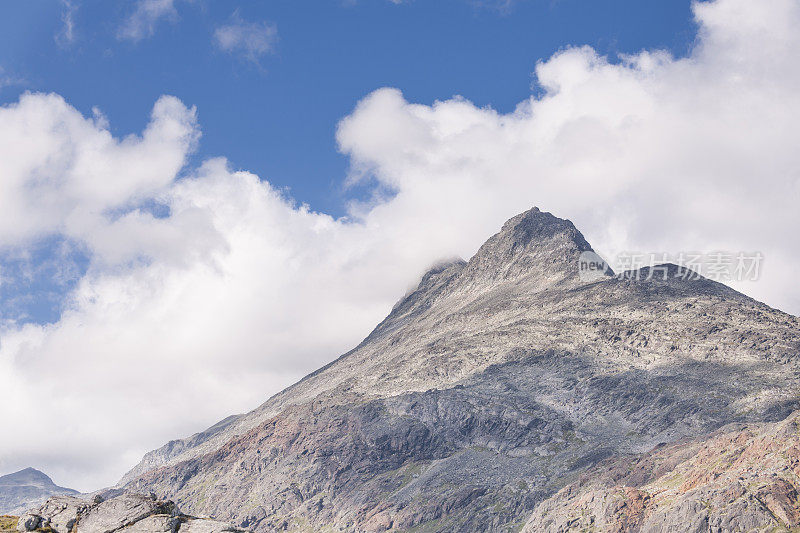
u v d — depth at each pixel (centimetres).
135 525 13775
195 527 13725
